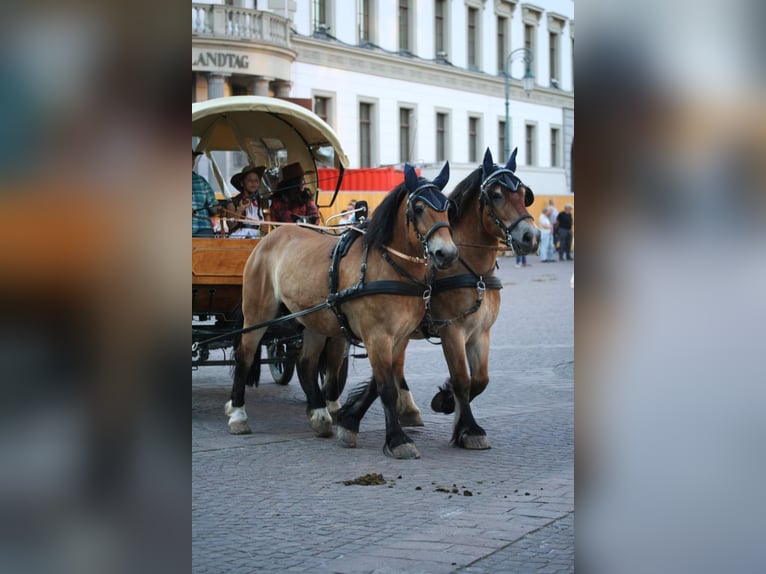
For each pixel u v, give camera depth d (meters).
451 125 41.38
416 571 4.48
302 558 4.73
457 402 7.76
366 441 8.10
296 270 8.15
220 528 5.33
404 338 7.67
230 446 7.87
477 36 43.50
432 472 6.80
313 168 11.34
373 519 5.51
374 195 27.55
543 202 44.12
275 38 28.62
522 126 47.00
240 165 11.90
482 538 5.05
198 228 10.02
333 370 8.82
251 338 8.64
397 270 7.27
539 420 9.01
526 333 16.75
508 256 38.47
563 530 5.20
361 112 36.38
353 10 35.50
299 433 8.54
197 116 9.98
